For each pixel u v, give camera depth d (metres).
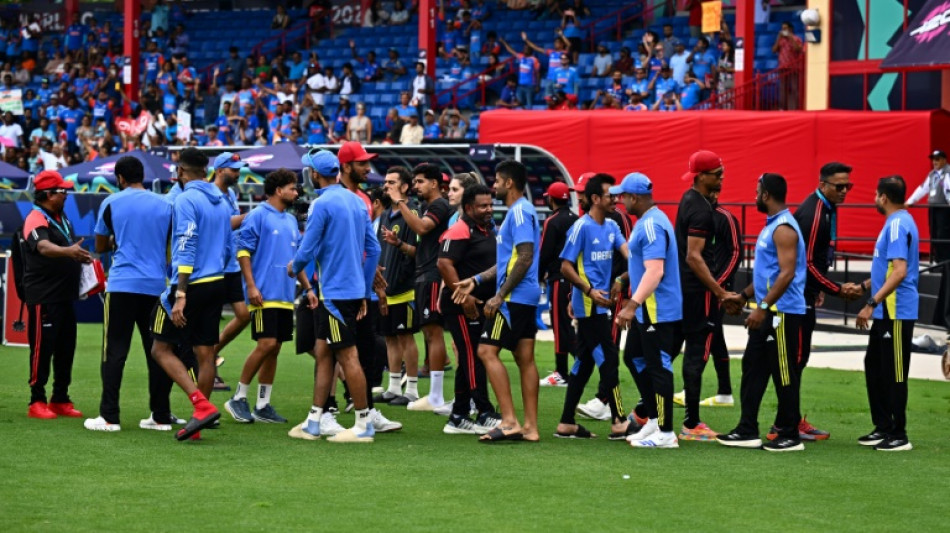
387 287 15.39
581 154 31.94
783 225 11.91
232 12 51.81
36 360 13.70
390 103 42.25
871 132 29.55
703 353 12.93
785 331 12.07
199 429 12.15
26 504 9.39
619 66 39.28
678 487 10.32
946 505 9.76
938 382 17.80
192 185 12.60
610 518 9.16
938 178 26.08
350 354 12.38
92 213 24.91
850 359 20.45
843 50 34.69
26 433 12.61
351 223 12.31
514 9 45.09
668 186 31.23
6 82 47.97
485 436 12.49
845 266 25.97
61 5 55.41
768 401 15.70
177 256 12.22
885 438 12.42
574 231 12.70
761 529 8.91
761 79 34.75
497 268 12.45
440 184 14.76
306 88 43.34
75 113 45.28
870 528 8.99
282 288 13.63
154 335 12.25
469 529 8.78
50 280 13.63
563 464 11.30
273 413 13.77
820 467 11.33
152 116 41.66
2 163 31.05
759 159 30.45
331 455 11.63
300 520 8.98
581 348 12.88
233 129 41.81
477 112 41.59
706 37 38.78
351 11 49.06
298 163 26.22
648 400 12.40
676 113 31.12
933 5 28.08
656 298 12.11
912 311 12.39
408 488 10.13
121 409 14.42
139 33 47.62
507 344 12.43
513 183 12.48
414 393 15.59
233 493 9.86
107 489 9.96
